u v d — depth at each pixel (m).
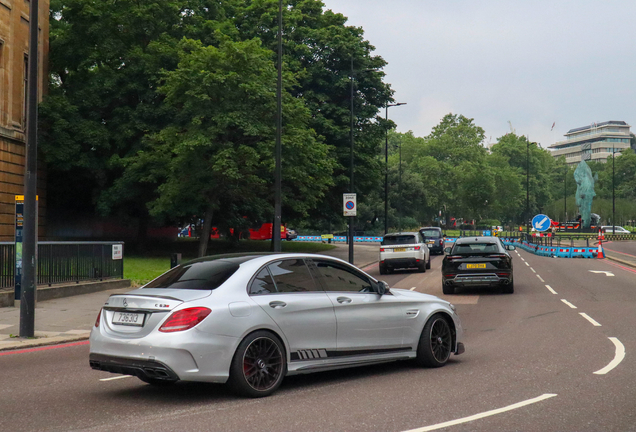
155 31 35.25
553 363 8.70
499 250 18.98
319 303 7.47
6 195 28.34
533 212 142.50
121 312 6.94
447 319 8.94
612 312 14.70
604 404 6.41
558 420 5.82
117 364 6.73
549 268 30.66
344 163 40.47
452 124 123.81
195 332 6.51
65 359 9.87
